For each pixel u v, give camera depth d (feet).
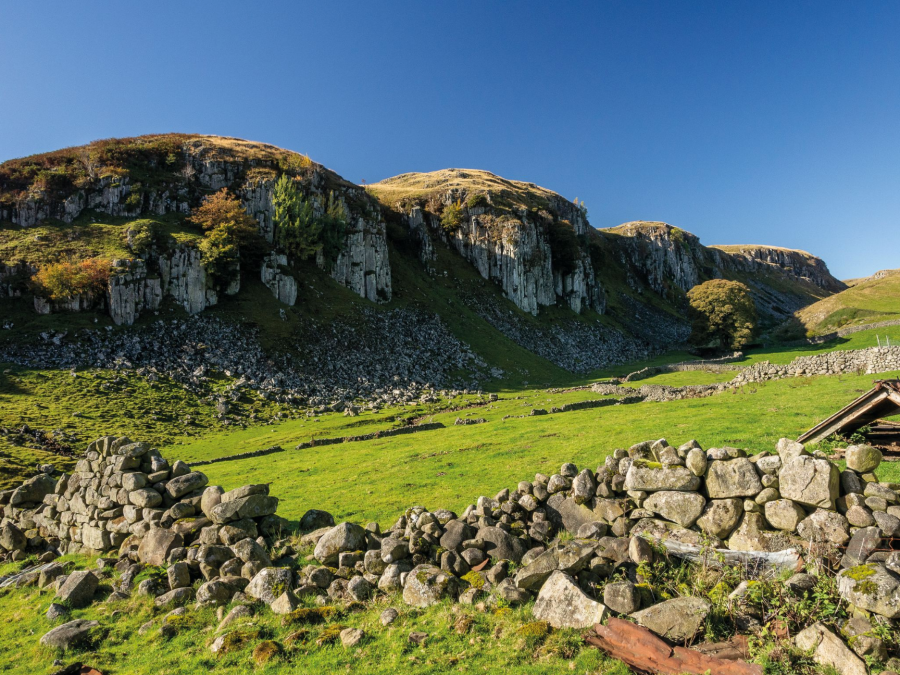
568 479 43.96
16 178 305.32
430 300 401.90
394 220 490.90
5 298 239.50
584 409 168.45
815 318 412.57
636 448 41.78
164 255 270.46
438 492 75.92
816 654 25.64
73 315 240.32
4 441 155.53
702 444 75.87
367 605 38.01
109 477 58.90
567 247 559.38
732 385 172.96
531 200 618.03
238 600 40.45
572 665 27.48
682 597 30.32
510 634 31.14
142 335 244.83
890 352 147.84
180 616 39.27
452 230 519.19
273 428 197.98
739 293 407.03
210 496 51.90
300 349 276.41
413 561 41.06
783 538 33.50
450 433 149.18
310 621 36.40
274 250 322.75
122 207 305.32
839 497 33.30
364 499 78.38
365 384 263.70
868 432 52.24
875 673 23.65
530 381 321.73
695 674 25.49
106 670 34.01
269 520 51.44
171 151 356.38
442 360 319.68
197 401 214.28
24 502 73.26
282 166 383.65
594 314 571.69
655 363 402.11
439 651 30.78
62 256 259.60
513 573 37.78
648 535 37.27
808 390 126.11
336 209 369.30
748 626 28.81
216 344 256.32
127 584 46.24
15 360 210.79
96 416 186.50
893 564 27.45
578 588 32.22
